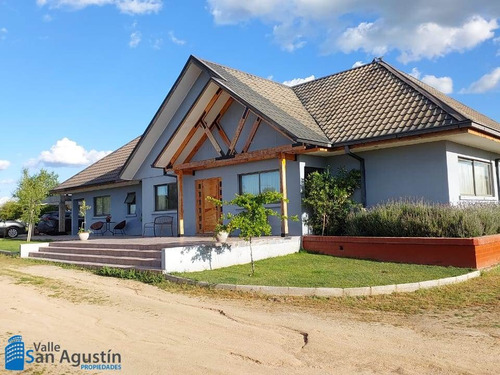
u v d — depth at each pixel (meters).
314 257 13.41
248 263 12.66
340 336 6.26
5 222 28.98
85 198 26.83
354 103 16.70
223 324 6.95
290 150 14.38
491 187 16.94
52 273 12.44
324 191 14.80
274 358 5.40
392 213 13.02
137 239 17.33
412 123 13.47
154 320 7.20
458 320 7.03
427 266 11.30
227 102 17.30
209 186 18.41
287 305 8.24
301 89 20.58
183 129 17.41
